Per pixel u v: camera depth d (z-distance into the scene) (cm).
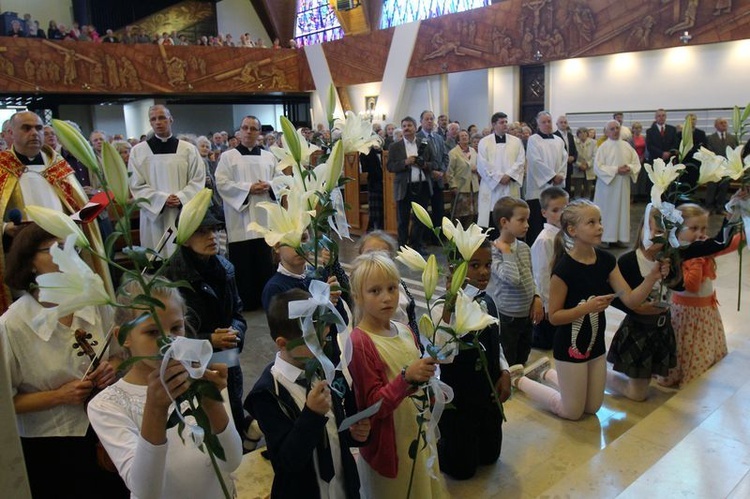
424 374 163
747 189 267
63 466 199
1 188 362
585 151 1031
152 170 533
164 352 105
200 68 1653
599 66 1279
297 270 273
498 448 289
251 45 1861
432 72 1552
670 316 342
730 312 471
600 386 333
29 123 367
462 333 153
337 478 184
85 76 1491
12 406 108
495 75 1488
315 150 143
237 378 302
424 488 211
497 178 776
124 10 1853
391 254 283
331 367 119
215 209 574
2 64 1389
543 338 442
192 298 259
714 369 342
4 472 107
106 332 213
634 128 1113
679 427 277
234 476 277
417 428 210
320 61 1789
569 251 318
